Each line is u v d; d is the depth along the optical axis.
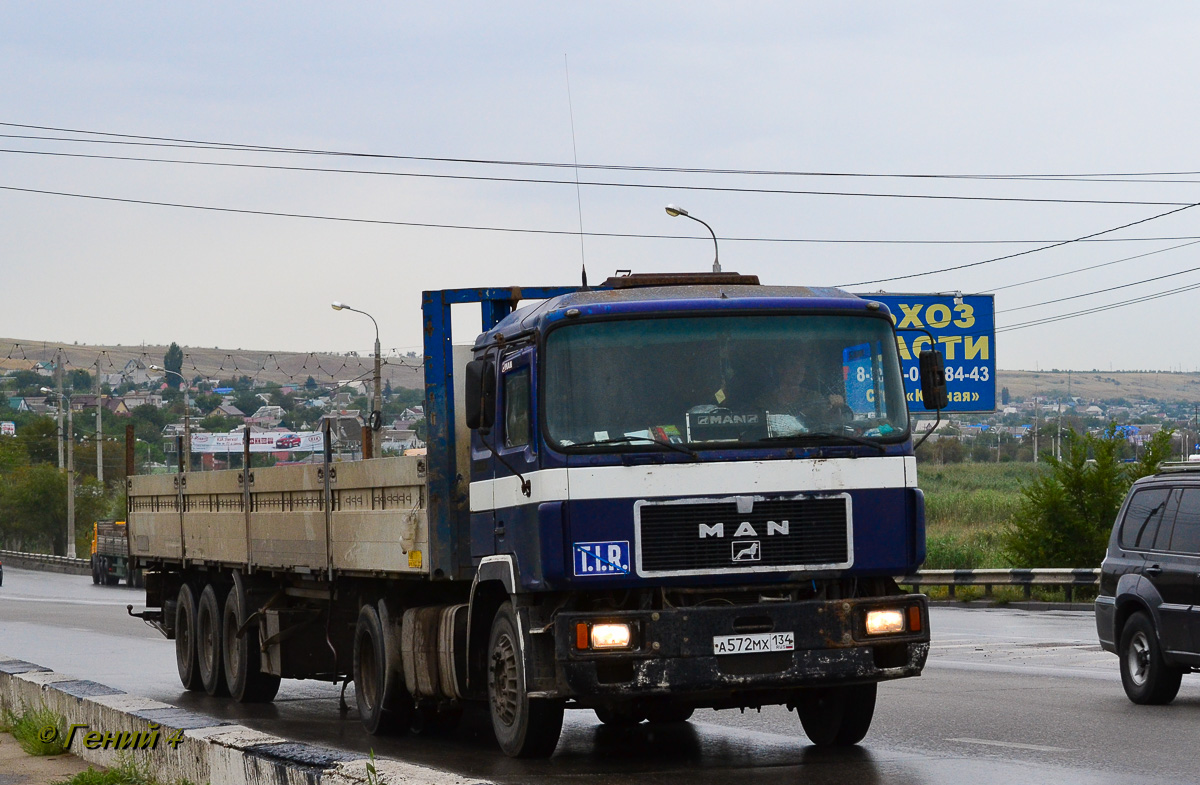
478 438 13.00
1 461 118.31
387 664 14.66
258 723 16.55
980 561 43.47
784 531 11.15
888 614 11.23
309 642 17.77
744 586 11.19
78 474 111.56
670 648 10.88
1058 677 19.27
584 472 11.03
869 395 11.59
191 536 20.84
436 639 13.76
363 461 14.86
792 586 11.31
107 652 28.48
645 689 10.84
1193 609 14.95
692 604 11.17
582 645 10.84
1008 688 17.77
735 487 11.12
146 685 22.08
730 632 10.95
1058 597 37.62
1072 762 11.28
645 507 11.03
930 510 64.88
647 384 11.30
